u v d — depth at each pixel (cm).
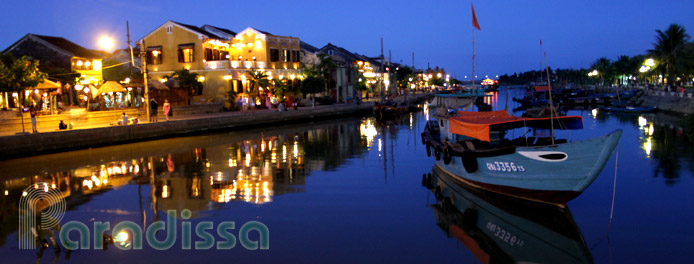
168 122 3102
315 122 4362
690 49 4816
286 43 5200
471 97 2764
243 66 4634
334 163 2091
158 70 4697
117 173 1906
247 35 4941
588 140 1170
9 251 1033
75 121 3077
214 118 3450
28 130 2670
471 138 1716
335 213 1295
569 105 6106
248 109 4522
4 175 1889
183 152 2461
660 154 2125
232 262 966
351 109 5084
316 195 1495
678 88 5253
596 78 11694
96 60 4206
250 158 2248
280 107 4309
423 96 8519
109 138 2723
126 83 3628
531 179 1303
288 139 3017
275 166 2027
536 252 1013
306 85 5053
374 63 9675
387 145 2678
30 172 1942
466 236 1112
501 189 1416
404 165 2020
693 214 1234
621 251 1010
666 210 1273
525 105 5975
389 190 1555
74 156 2347
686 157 2033
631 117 4197
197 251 1028
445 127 1950
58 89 3303
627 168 1819
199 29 4878
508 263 965
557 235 1114
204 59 4578
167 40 4675
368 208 1343
